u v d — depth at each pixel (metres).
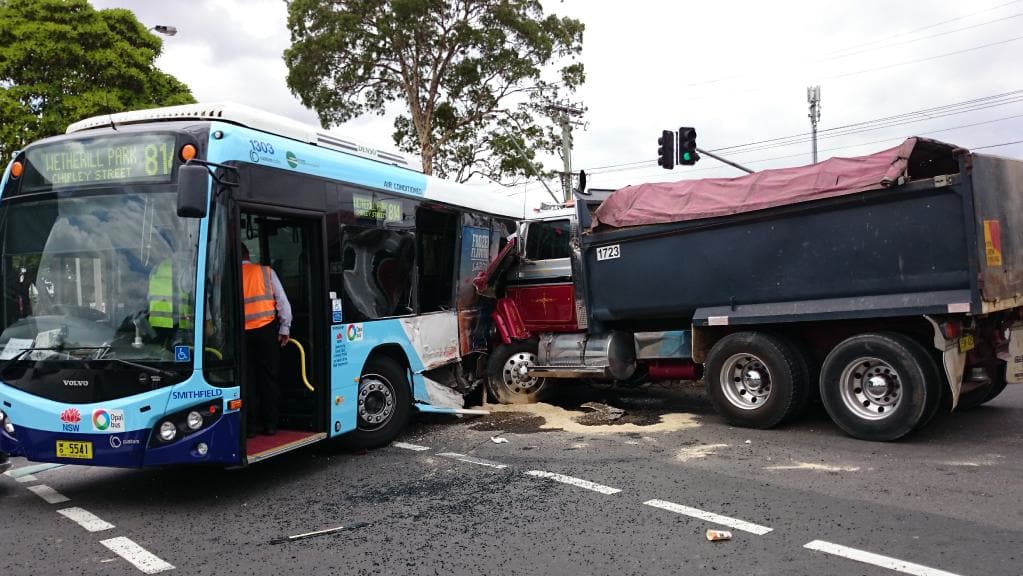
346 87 29.09
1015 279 7.08
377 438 7.50
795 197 7.25
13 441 5.60
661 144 20.91
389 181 7.91
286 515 5.40
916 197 6.66
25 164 5.96
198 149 5.65
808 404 7.76
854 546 4.36
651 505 5.31
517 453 7.11
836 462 6.29
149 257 5.54
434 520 5.16
